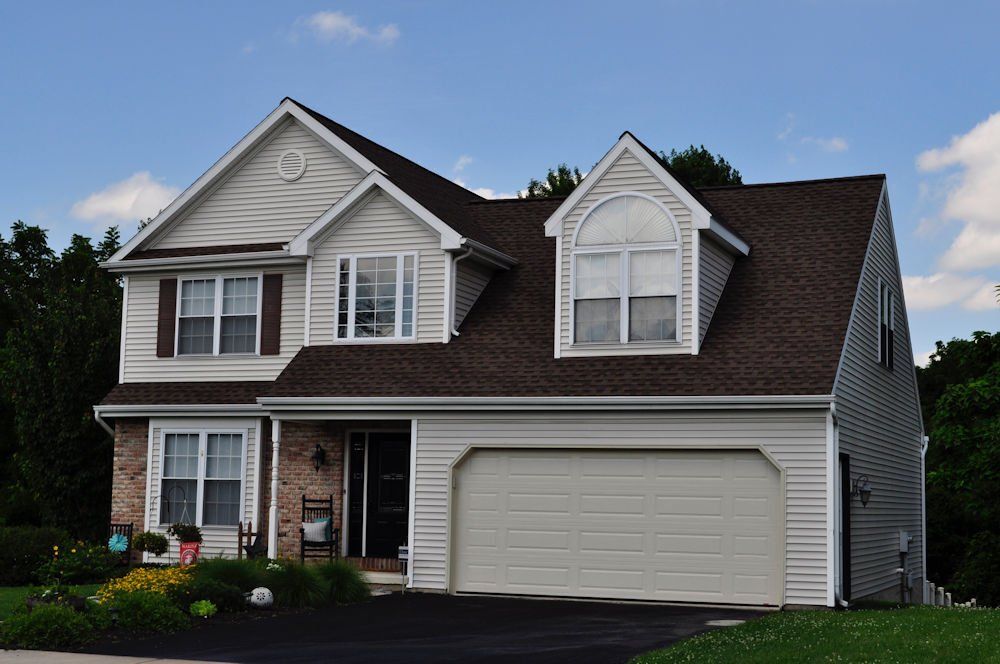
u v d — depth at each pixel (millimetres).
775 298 22031
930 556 36125
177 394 25422
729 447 19719
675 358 21125
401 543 23375
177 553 24969
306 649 14703
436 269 23594
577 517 20703
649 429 20281
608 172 22141
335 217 24219
